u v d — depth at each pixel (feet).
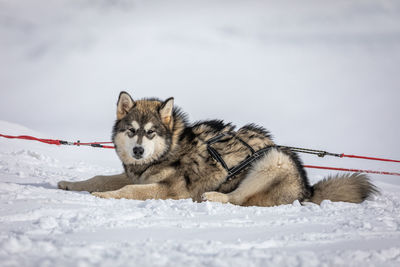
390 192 83.76
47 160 101.65
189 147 62.44
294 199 59.77
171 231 35.24
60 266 23.57
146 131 59.62
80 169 97.66
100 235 32.42
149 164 61.41
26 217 37.42
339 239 34.19
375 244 32.83
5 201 43.73
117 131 62.18
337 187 61.41
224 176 61.46
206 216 43.55
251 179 59.88
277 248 31.14
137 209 44.55
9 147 111.55
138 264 24.93
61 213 39.60
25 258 24.66
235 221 41.01
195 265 25.32
